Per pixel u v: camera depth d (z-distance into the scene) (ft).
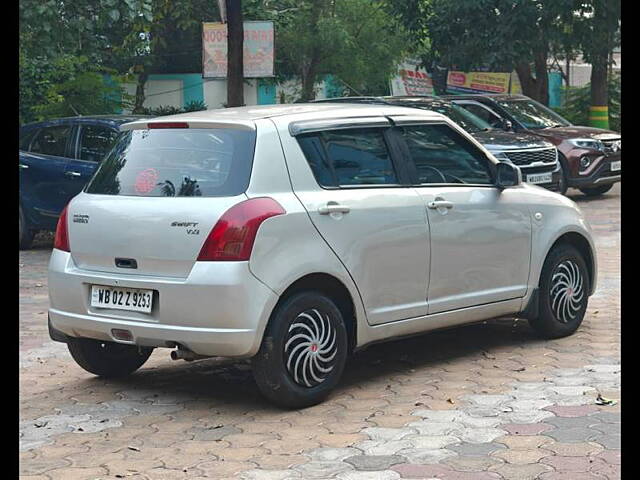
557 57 96.48
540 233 25.41
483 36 72.74
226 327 19.13
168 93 96.89
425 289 22.63
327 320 20.42
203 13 82.99
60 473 16.98
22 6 48.29
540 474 16.20
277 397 19.88
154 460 17.54
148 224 19.99
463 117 53.52
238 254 19.19
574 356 24.29
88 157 44.80
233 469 16.93
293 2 89.15
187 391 22.15
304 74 93.35
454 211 23.21
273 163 20.26
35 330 29.91
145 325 19.84
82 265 21.18
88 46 52.54
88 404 21.26
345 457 17.30
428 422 19.13
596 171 60.80
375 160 22.24
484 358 24.34
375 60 91.97
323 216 20.56
